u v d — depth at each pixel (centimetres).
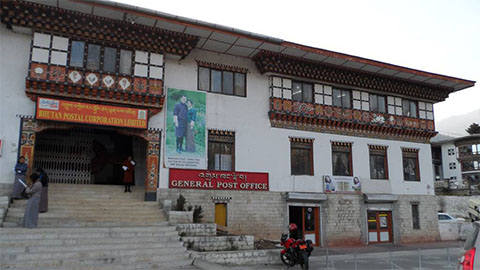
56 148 1905
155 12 1697
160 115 1889
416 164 2606
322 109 2280
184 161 1897
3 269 1036
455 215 3647
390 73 2400
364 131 2428
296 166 2194
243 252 1407
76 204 1622
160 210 1683
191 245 1408
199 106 1988
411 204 2498
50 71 1648
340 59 2173
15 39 1666
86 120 1702
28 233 1220
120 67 1795
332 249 2030
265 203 2042
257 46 2012
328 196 2216
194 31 1842
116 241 1306
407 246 2236
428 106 2722
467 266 588
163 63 1875
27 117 1631
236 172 2003
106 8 1625
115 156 2089
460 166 5791
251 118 2109
